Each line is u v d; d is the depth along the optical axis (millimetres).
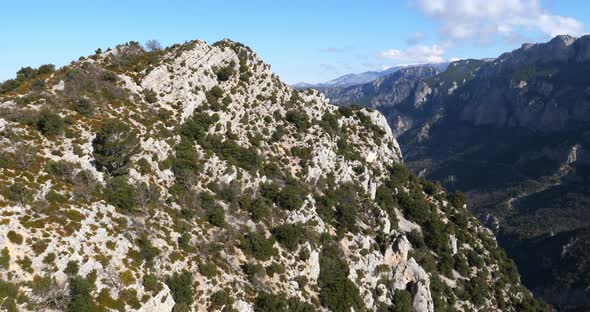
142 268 50594
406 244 88438
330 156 101562
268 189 80500
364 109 141375
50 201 49312
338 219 88312
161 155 70312
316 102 120688
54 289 41438
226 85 100688
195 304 52781
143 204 59188
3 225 42562
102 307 43750
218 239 63469
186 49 97000
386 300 78375
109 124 62219
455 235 107375
